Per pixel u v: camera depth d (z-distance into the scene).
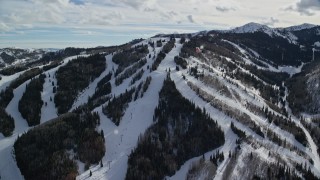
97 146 173.50
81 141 177.50
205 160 171.38
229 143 192.38
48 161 164.75
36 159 169.25
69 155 170.00
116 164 166.62
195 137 186.62
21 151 180.62
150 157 168.75
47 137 184.75
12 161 181.25
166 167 165.50
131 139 185.25
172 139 185.38
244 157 181.25
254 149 194.38
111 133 191.12
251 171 171.75
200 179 159.62
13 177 168.12
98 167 164.00
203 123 196.38
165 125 193.62
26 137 191.50
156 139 182.50
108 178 156.75
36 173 161.75
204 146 183.38
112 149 178.25
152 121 198.75
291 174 181.12
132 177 155.25
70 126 191.88
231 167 170.00
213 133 191.75
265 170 175.25
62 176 153.38
